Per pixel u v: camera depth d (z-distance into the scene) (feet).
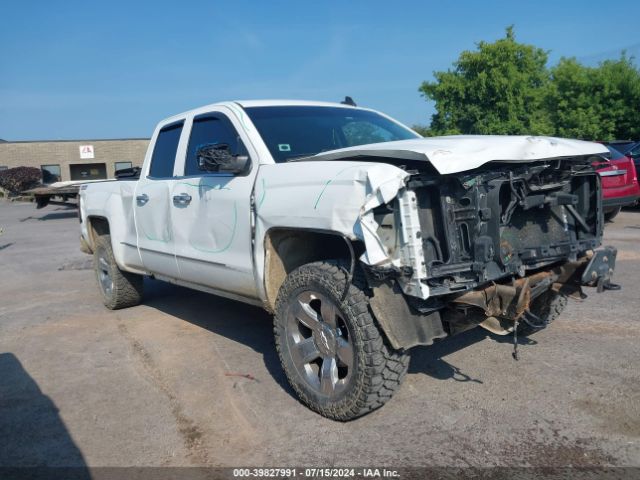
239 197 13.80
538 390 12.85
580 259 12.52
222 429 11.98
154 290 25.63
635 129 83.87
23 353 17.58
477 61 77.20
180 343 17.70
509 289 10.85
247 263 13.76
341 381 11.68
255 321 19.72
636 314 17.87
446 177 10.50
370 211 10.30
